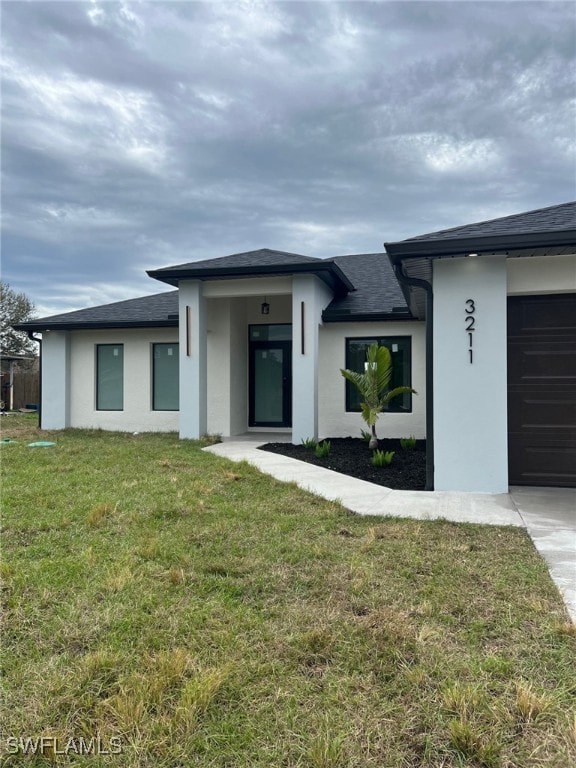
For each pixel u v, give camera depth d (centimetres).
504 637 296
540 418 718
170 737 220
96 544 454
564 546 455
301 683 257
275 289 1145
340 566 406
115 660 272
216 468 820
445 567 402
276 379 1412
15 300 3619
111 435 1297
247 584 373
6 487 679
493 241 619
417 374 1191
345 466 866
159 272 1136
